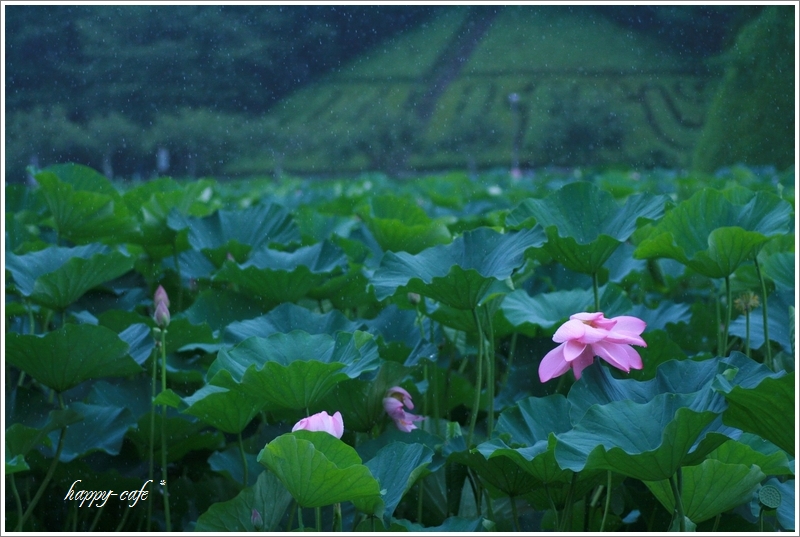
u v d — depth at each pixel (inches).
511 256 83.0
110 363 80.3
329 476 56.4
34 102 1237.7
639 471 54.6
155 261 139.9
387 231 124.7
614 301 101.5
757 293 109.2
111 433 82.1
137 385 92.6
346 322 92.1
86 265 97.3
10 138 1192.8
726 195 110.0
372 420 78.9
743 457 62.1
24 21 1234.6
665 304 103.1
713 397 57.1
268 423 92.6
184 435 82.5
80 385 96.3
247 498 68.3
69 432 82.7
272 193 321.4
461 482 73.7
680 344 99.3
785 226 84.4
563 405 68.4
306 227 150.8
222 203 245.1
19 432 70.8
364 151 1502.2
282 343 78.0
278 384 67.7
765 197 90.3
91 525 81.4
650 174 466.6
